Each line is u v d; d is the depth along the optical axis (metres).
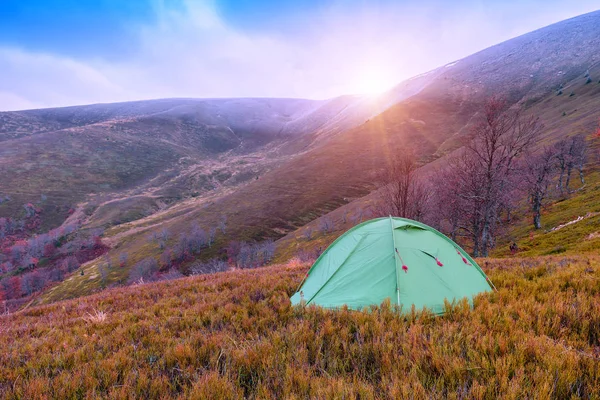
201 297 8.49
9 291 111.75
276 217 140.38
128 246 140.38
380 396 2.98
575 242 34.50
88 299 10.17
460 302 5.25
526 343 3.70
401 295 5.48
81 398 3.44
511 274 7.54
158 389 3.41
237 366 3.81
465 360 3.45
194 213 163.38
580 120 98.75
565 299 5.21
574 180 64.19
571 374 3.07
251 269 14.59
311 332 4.57
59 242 152.38
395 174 37.00
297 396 2.99
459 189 33.84
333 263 6.97
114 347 4.91
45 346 5.23
